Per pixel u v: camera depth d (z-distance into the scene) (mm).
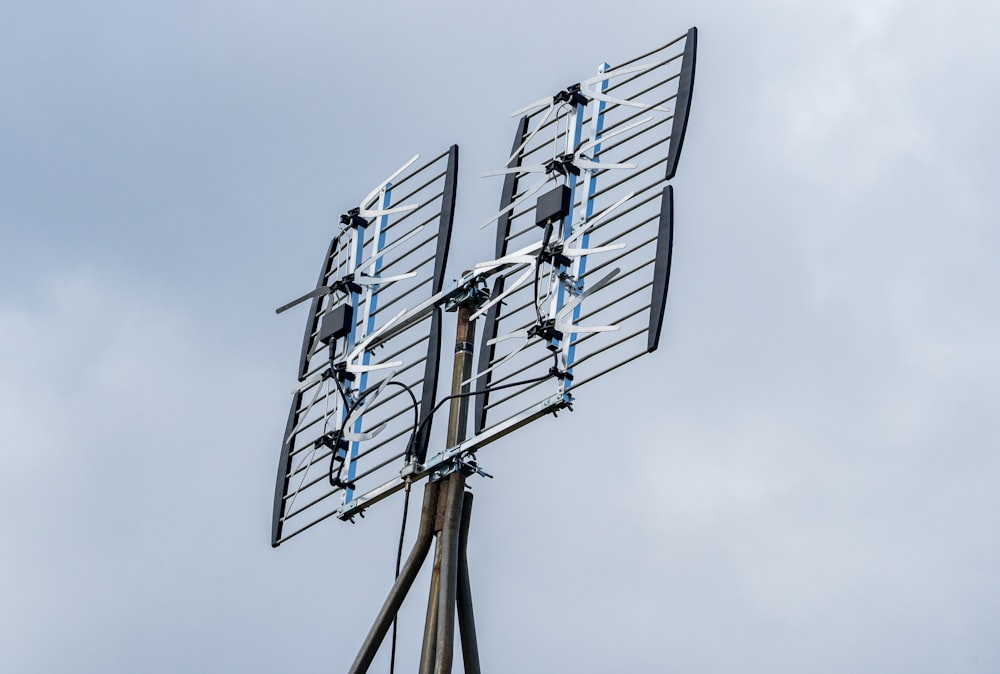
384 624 24125
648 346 23547
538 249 25594
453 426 24828
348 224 30094
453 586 23562
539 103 27703
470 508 24609
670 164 25047
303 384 29125
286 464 28688
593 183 26062
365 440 27125
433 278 27516
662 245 24281
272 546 28297
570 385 24203
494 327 25844
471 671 23594
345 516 26828
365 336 28484
